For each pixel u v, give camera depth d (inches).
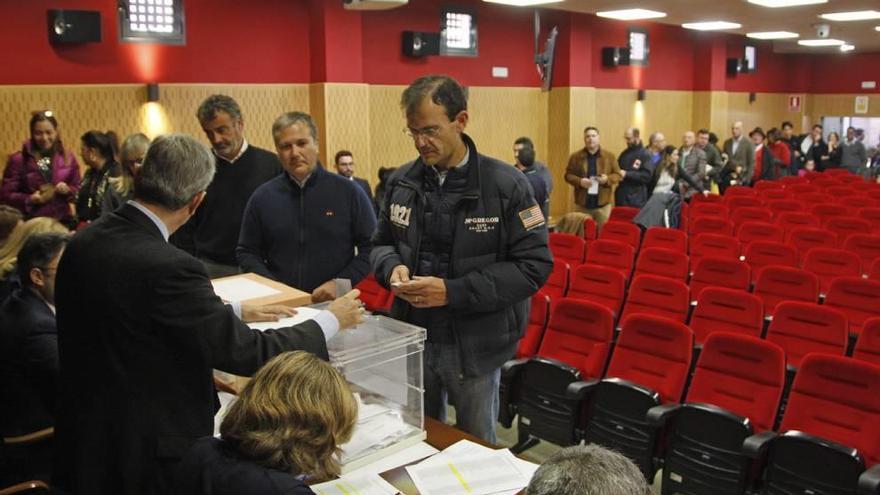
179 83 304.0
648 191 383.2
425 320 87.9
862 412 128.0
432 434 78.7
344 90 341.7
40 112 228.4
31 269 102.8
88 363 67.0
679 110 572.4
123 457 66.1
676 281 187.5
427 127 79.7
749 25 515.5
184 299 64.9
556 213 468.8
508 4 389.1
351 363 73.0
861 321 190.4
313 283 118.9
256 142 330.0
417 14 381.7
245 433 55.1
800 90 743.1
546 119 463.5
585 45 459.5
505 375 162.7
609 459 47.3
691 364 160.9
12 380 101.8
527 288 82.4
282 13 331.3
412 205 86.2
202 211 130.0
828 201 382.6
